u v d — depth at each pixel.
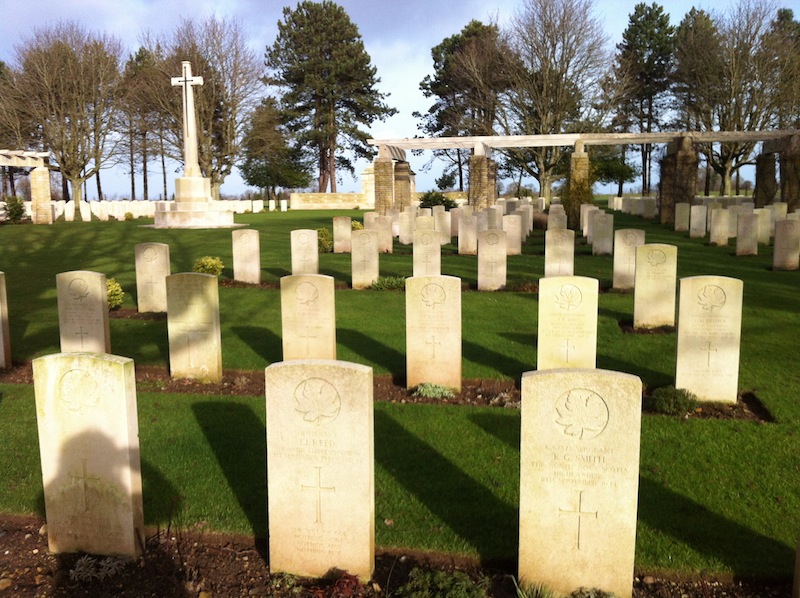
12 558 5.17
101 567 4.96
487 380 9.31
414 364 9.05
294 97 56.22
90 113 44.19
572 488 4.50
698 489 5.96
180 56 47.78
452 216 28.44
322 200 57.06
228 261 20.64
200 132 48.50
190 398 8.55
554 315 9.07
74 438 5.05
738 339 8.23
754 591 4.63
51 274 18.70
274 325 12.53
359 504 4.74
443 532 5.30
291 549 4.90
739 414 8.05
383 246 22.70
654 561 4.87
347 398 4.67
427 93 59.25
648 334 11.36
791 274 17.50
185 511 5.66
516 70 43.69
